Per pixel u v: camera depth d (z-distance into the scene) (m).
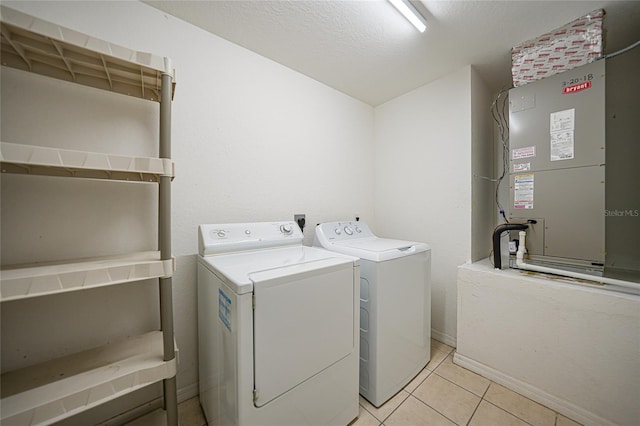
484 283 1.57
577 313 1.22
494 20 1.38
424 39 1.54
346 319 1.17
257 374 0.86
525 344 1.40
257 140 1.67
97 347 1.11
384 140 2.46
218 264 1.10
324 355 1.07
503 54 1.69
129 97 1.22
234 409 0.86
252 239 1.39
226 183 1.53
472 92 1.84
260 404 0.87
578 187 1.37
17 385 0.82
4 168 0.88
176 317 1.36
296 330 0.97
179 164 1.36
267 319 0.88
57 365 0.96
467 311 1.65
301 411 0.99
